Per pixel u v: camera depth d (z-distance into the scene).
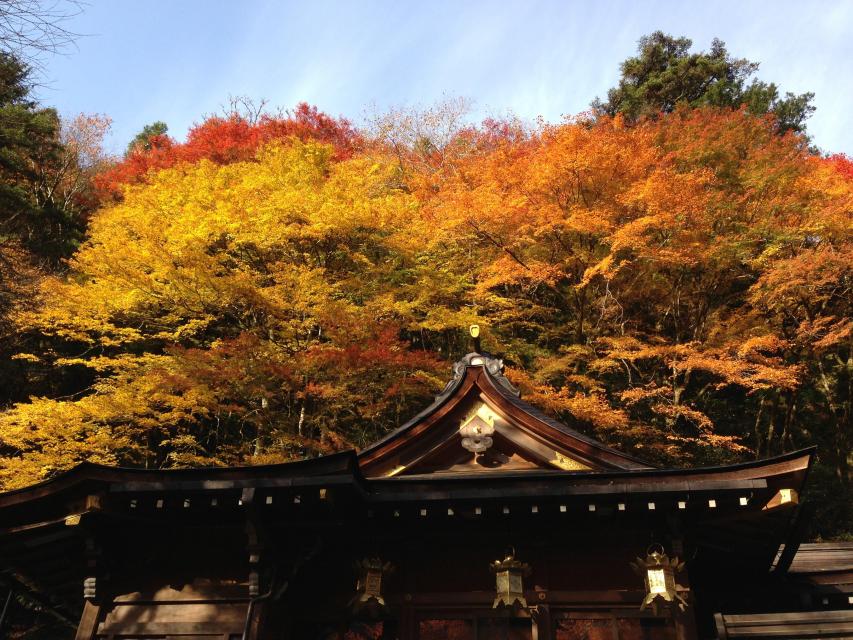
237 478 6.51
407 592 7.21
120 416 15.41
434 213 20.25
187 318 18.95
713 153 22.31
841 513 19.81
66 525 6.82
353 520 7.19
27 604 15.70
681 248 18.70
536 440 7.87
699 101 30.83
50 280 17.80
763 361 19.05
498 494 6.61
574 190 19.12
